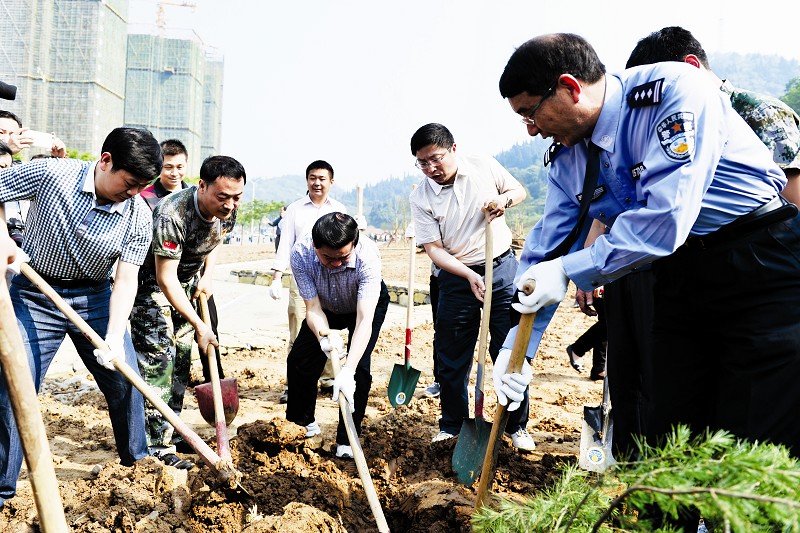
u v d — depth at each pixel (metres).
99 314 3.72
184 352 4.61
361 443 4.51
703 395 2.76
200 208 4.14
